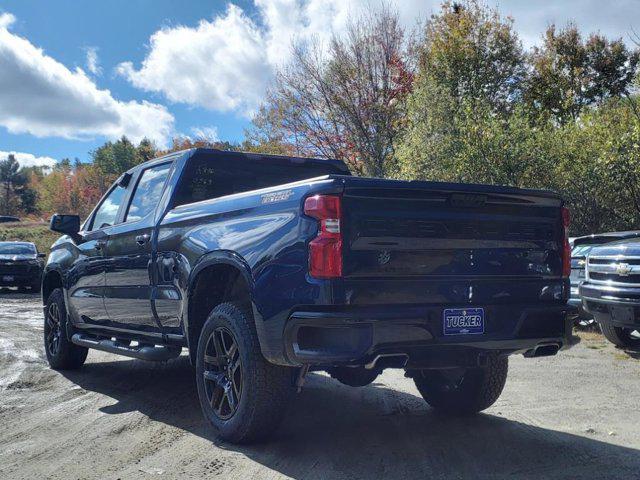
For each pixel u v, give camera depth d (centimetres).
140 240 543
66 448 424
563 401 550
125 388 616
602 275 796
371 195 373
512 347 405
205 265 449
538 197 427
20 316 1291
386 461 389
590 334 952
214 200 475
